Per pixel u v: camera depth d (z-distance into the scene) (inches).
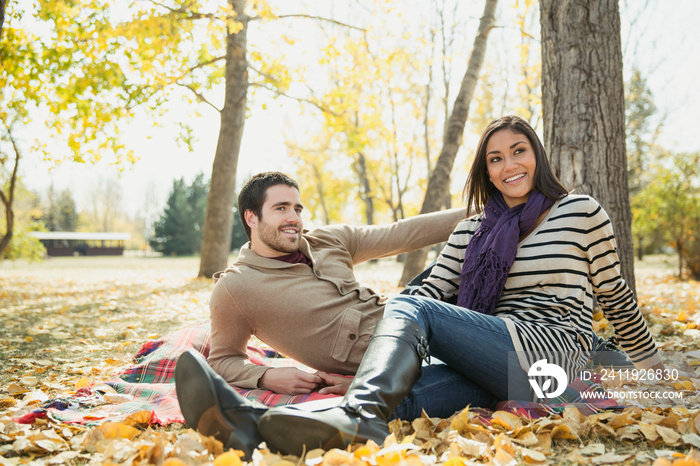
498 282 74.7
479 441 60.9
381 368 59.5
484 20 303.1
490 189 86.4
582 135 145.7
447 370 73.2
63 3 295.6
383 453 50.5
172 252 1973.4
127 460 57.9
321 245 95.9
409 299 70.4
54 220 2492.6
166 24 314.0
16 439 66.2
